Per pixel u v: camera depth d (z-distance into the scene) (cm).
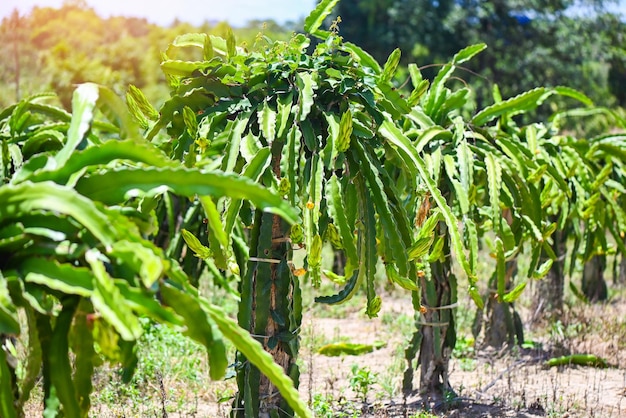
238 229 493
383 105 359
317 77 348
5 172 356
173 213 580
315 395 459
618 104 2478
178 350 563
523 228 483
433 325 460
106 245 200
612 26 2445
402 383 488
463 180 424
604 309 729
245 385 334
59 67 1634
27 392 224
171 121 356
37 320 227
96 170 230
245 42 373
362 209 341
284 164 327
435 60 2331
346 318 752
